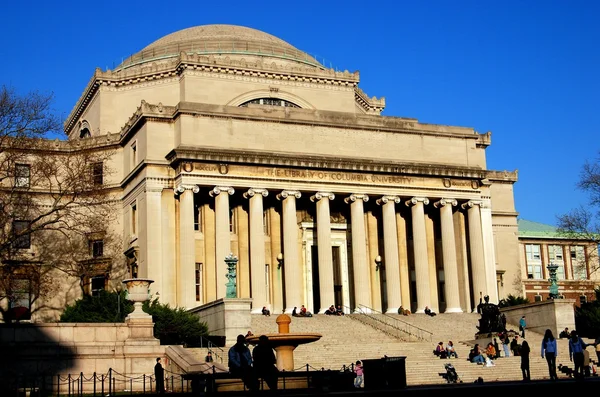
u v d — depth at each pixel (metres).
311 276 87.44
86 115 101.19
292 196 83.62
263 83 94.50
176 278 79.69
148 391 48.97
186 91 91.00
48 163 75.81
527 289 125.94
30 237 82.94
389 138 90.12
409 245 92.38
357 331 72.25
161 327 60.62
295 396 30.31
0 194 75.06
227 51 97.75
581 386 30.25
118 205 88.38
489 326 67.38
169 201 81.06
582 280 130.25
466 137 93.94
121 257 85.00
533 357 62.06
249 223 82.44
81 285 79.19
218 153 80.31
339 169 85.50
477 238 91.25
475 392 30.03
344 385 38.88
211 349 57.88
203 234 82.81
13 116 70.94
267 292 84.88
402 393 30.11
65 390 49.53
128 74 94.69
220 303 62.81
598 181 88.81
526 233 129.25
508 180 107.50
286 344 46.34
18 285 76.75
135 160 85.69
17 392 43.62
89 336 51.25
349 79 98.69
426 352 63.34
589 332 74.81
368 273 88.44
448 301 88.50
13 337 49.69
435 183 90.19
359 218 86.06
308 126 86.56
